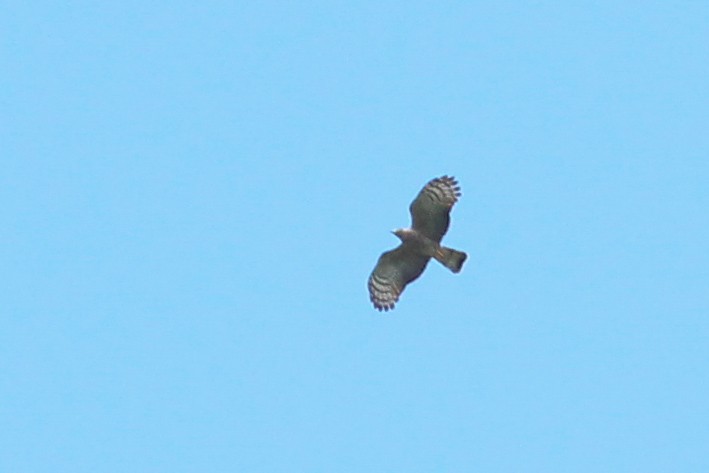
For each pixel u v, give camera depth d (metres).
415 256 67.12
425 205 66.50
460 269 66.69
